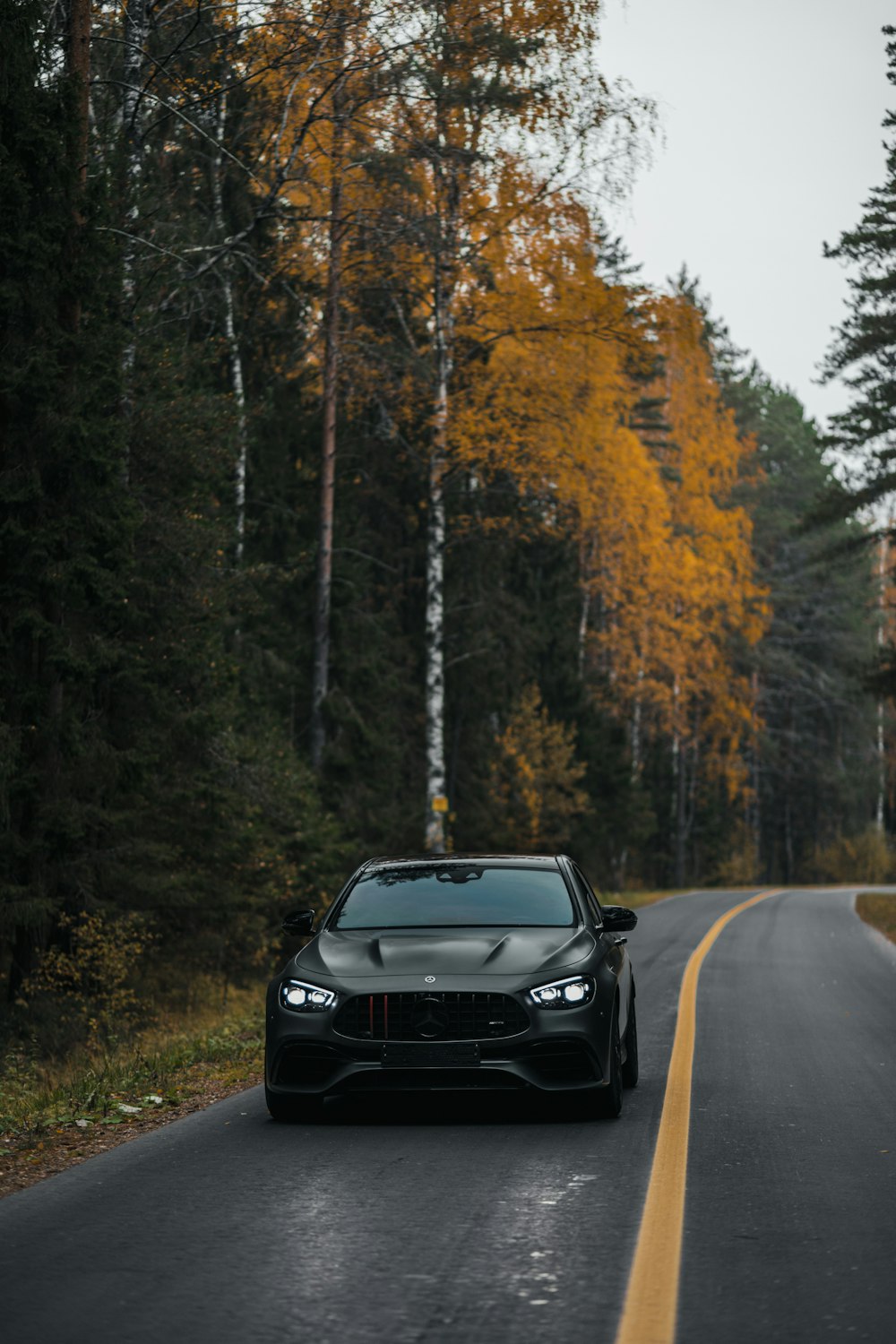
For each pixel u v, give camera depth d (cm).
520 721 6662
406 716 5809
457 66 3609
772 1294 870
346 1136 1391
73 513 2502
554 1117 1483
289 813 3419
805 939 4328
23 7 2475
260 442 4591
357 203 3922
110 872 2798
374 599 5953
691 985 2947
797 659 11844
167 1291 881
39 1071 2355
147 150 3294
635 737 8900
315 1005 1425
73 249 2539
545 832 6694
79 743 2539
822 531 11850
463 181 4150
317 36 3086
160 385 2869
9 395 2459
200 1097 1702
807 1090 1662
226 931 3256
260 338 4719
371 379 4566
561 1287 884
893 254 6156
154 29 3003
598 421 4903
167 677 2805
